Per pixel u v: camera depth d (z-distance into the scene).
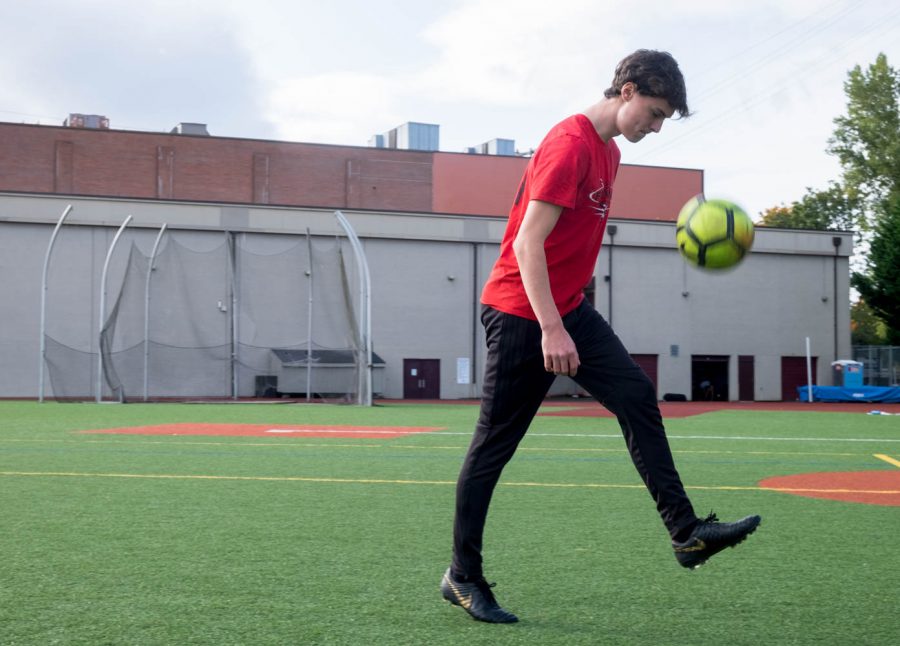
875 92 52.19
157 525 5.47
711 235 3.68
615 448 11.25
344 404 27.92
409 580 4.09
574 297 3.48
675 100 3.25
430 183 49.81
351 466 8.88
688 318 39.34
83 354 31.59
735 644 3.17
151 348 31.67
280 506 6.25
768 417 22.27
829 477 8.41
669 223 39.34
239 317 31.06
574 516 5.90
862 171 52.69
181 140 47.09
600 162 3.36
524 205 3.40
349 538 5.08
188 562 4.44
